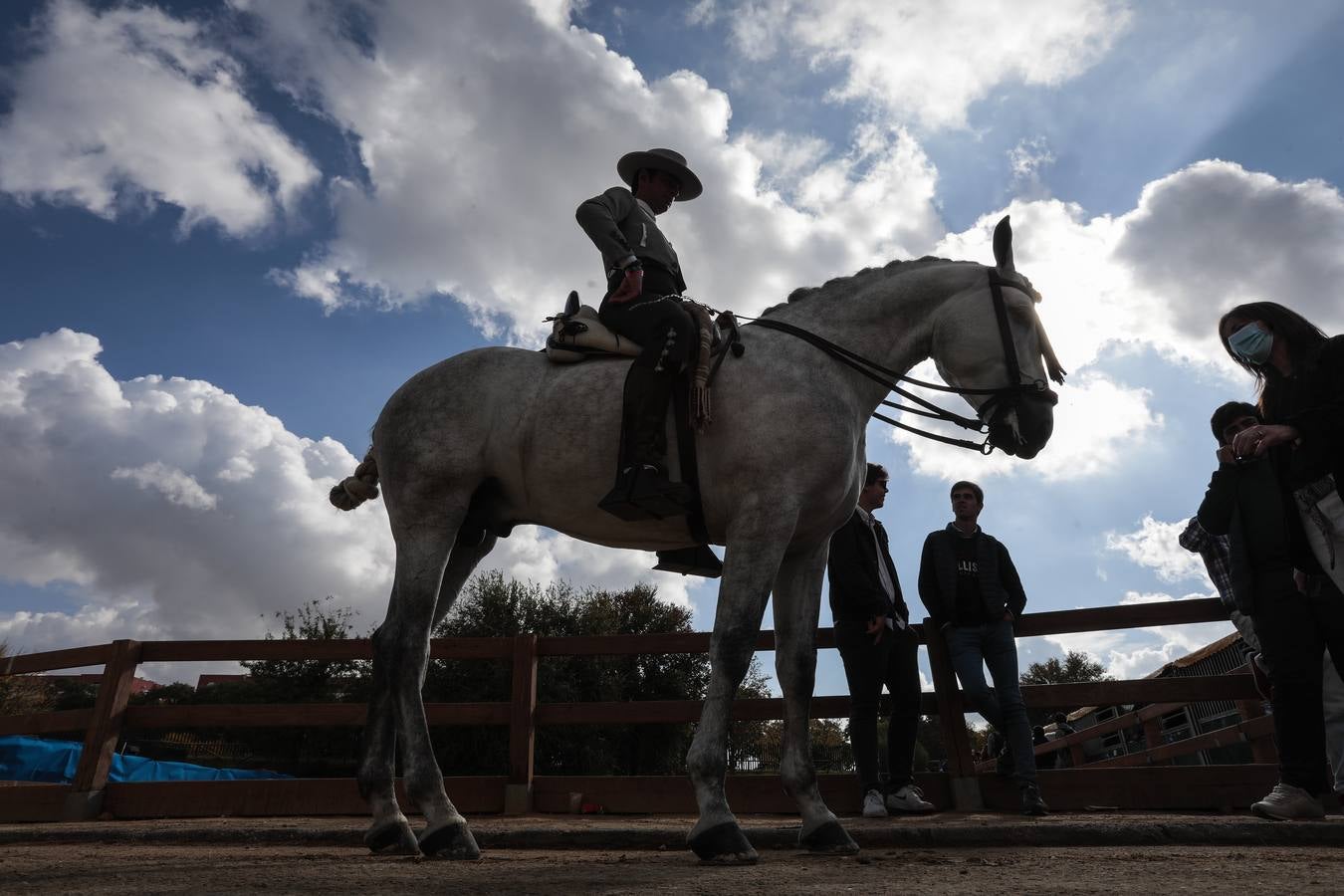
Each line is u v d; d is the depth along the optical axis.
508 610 25.00
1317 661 3.80
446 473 3.73
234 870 2.86
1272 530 3.88
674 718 5.99
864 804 4.98
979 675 5.40
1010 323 3.91
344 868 2.92
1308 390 3.59
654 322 3.60
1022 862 3.01
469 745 19.72
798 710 3.65
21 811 5.94
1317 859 2.96
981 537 5.66
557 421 3.70
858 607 5.18
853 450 3.63
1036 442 3.86
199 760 19.83
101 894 2.22
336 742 21.48
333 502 4.40
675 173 4.43
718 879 2.52
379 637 3.77
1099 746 12.79
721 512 3.58
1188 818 3.90
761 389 3.55
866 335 3.92
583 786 5.90
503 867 2.94
